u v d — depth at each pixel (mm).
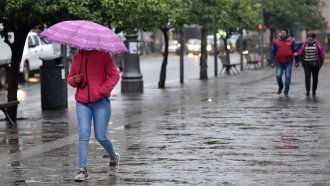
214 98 28297
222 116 21438
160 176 12219
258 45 68750
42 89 25156
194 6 36625
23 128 19750
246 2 48969
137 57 32594
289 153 14359
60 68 25141
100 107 12367
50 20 20797
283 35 28594
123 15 21359
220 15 38781
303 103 25156
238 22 48656
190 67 61438
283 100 26578
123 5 20859
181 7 31938
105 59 12250
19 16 20047
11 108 21984
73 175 12516
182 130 18297
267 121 19906
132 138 17000
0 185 11734
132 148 15422
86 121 12242
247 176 12062
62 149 15555
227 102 26281
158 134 17641
